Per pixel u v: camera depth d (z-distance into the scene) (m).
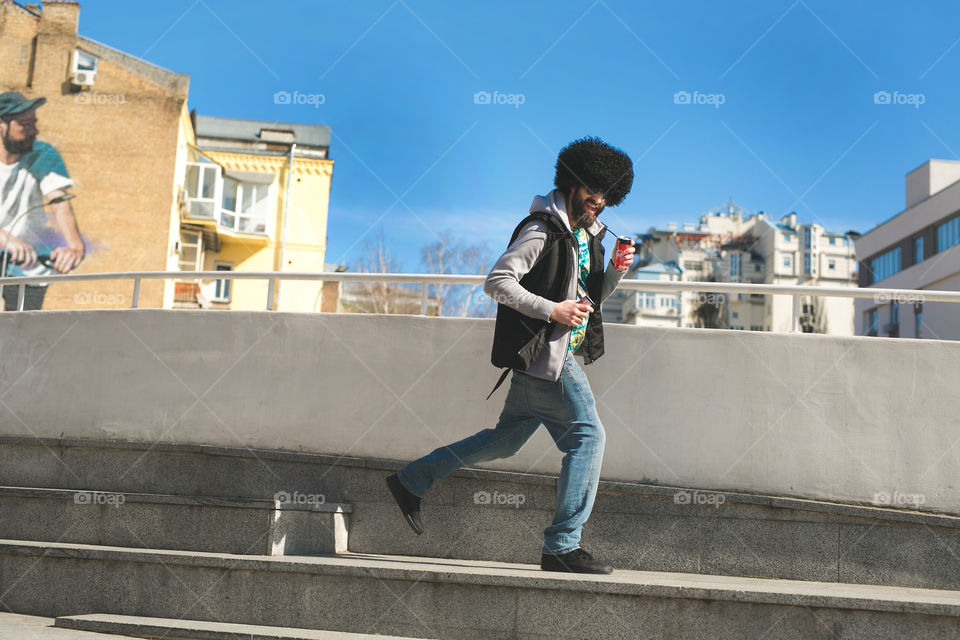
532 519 4.55
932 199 38.91
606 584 3.57
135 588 4.04
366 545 4.72
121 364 5.38
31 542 4.42
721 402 4.58
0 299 27.17
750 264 69.00
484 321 4.92
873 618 3.39
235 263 33.62
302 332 5.12
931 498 4.34
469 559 4.58
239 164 34.22
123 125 28.72
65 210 28.08
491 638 3.65
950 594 3.89
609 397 4.68
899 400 4.45
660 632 3.53
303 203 34.59
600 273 4.19
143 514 4.46
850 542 4.29
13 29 28.70
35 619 4.05
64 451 5.23
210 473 4.99
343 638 3.60
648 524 4.46
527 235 3.89
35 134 28.28
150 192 28.55
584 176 4.04
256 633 3.61
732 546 4.39
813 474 4.44
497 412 4.82
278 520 4.23
